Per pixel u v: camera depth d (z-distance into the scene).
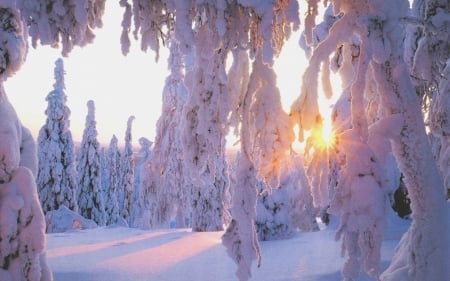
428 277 6.12
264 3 5.20
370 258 5.48
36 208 5.19
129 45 5.86
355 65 8.31
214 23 5.47
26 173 5.18
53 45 5.57
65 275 11.55
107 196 41.44
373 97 7.03
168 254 14.54
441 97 8.81
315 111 5.80
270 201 17.44
